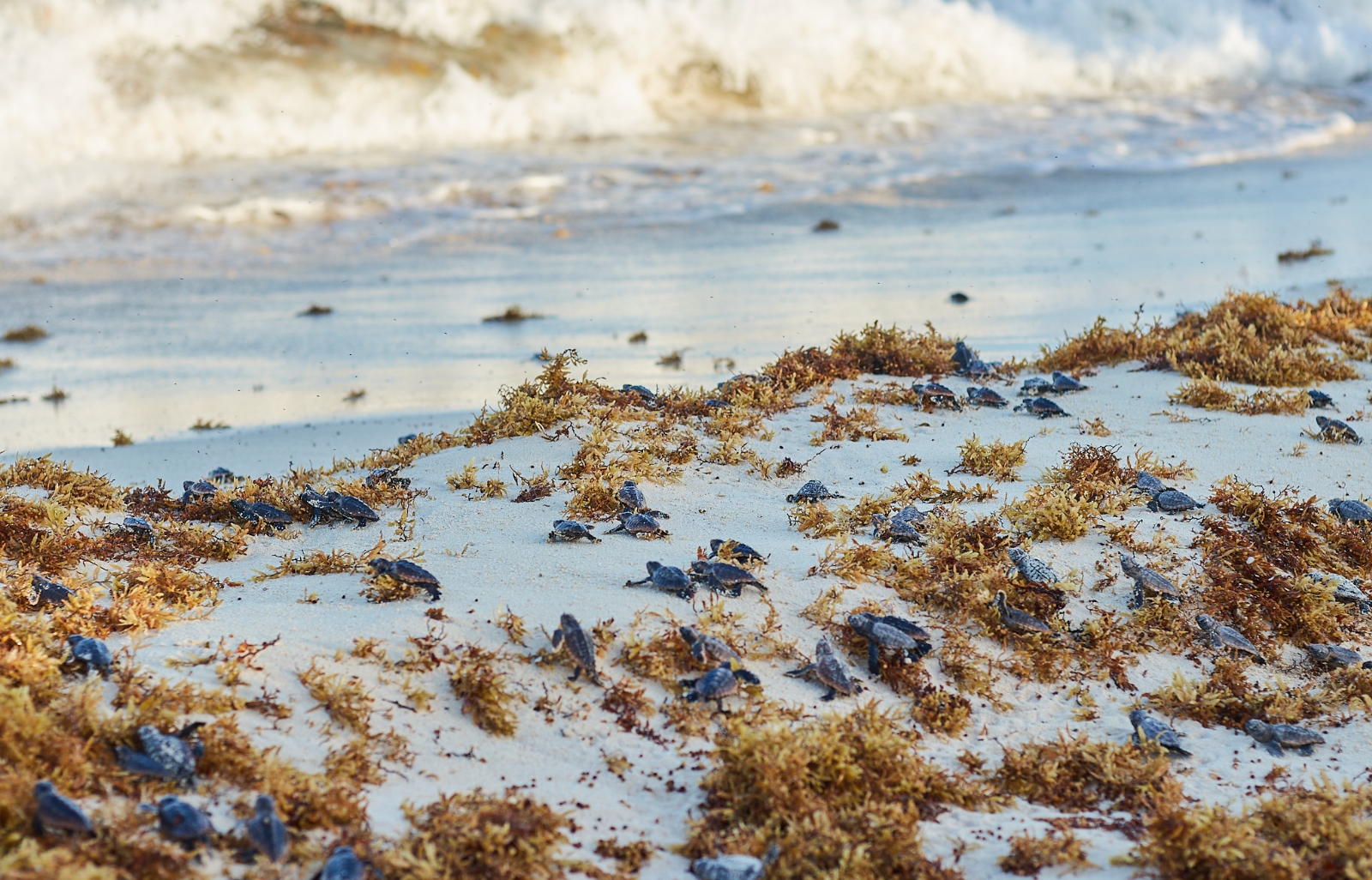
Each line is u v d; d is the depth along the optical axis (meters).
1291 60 51.00
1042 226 28.36
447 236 27.66
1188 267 23.36
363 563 8.34
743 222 28.97
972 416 12.73
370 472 11.07
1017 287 22.11
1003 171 34.81
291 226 28.27
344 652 6.77
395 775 5.76
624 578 8.05
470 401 15.95
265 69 36.38
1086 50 48.50
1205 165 35.72
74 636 6.43
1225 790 6.22
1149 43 49.81
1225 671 7.39
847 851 5.09
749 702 6.62
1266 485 10.48
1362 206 29.28
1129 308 20.12
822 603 7.68
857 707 6.60
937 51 45.69
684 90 42.03
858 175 34.06
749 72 42.25
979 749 6.57
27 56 33.41
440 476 10.72
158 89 34.50
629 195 31.59
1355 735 6.89
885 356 14.72
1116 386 14.03
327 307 21.52
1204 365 14.37
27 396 16.47
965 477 10.55
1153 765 6.25
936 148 37.81
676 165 34.84
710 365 17.19
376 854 4.88
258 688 6.30
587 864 5.14
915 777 5.98
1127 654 7.65
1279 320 15.82
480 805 5.37
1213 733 6.88
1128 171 35.00
